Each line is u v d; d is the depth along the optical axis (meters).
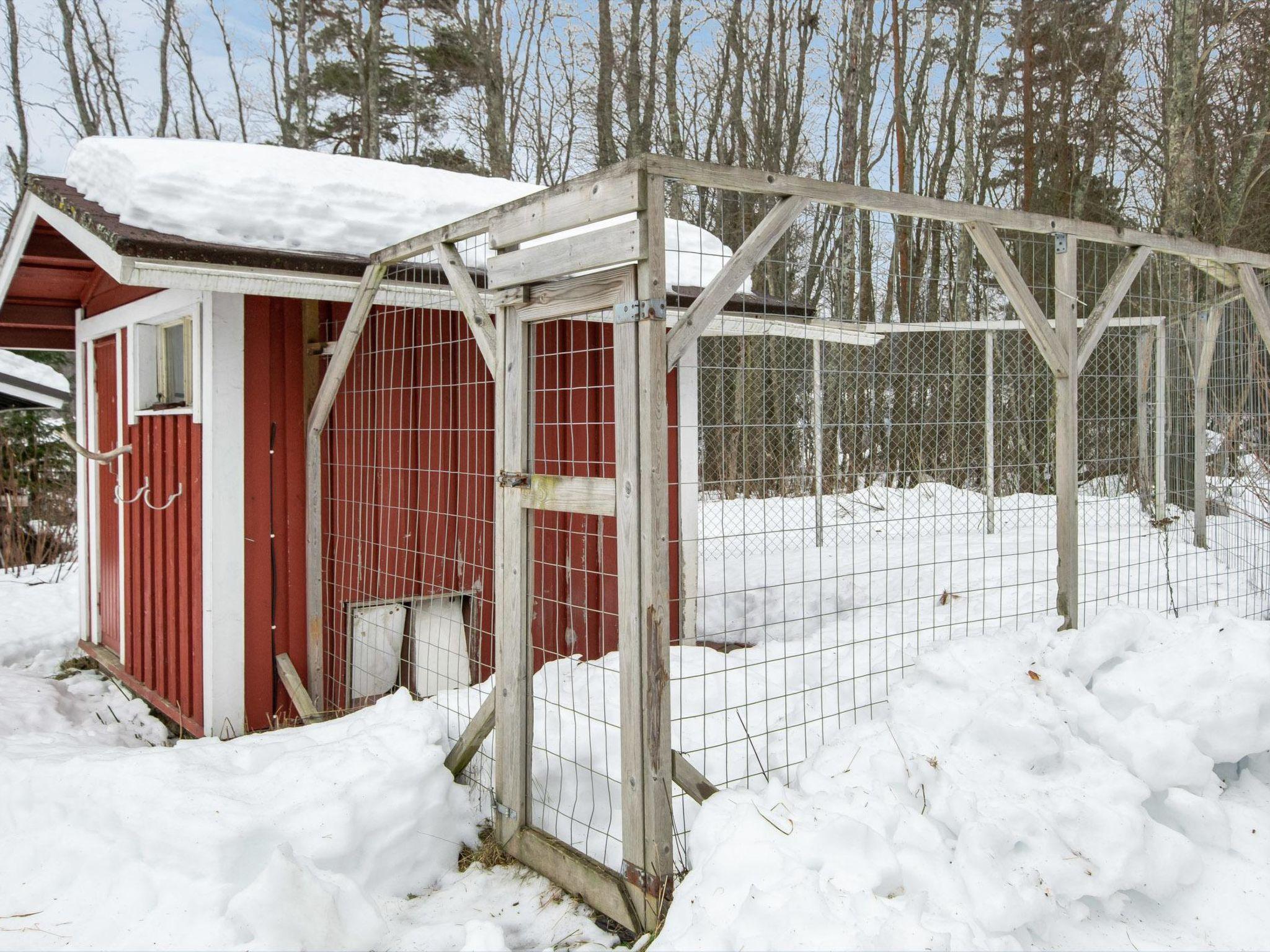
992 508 8.95
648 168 2.51
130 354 5.56
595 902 2.81
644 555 2.56
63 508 13.41
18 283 6.29
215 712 4.52
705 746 3.34
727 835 2.49
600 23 16.91
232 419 4.55
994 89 18.56
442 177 6.32
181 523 4.90
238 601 4.59
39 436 13.66
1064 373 3.94
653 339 2.53
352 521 4.87
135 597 5.63
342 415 4.82
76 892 2.71
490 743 3.68
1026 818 2.61
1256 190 13.36
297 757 3.30
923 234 12.85
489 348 3.34
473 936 2.59
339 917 2.59
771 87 19.42
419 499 5.09
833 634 5.25
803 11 17.98
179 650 4.95
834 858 2.37
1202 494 7.34
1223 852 2.85
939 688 3.41
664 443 2.56
